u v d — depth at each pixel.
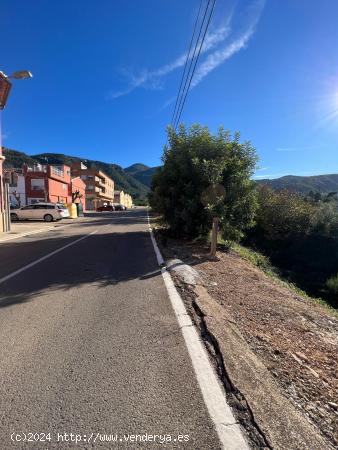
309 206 20.19
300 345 3.73
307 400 2.62
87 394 2.59
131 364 3.06
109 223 25.16
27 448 2.04
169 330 3.87
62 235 15.74
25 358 3.20
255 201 11.40
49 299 5.16
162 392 2.62
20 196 41.47
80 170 83.31
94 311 4.58
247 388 2.64
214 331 3.73
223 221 10.76
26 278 6.59
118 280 6.40
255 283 6.64
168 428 2.21
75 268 7.59
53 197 43.81
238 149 11.30
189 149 11.41
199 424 2.25
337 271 15.48
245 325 4.19
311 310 5.33
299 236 18.83
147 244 12.05
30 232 16.89
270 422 2.25
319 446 2.07
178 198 12.03
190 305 4.81
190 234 12.40
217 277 6.81
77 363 3.09
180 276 6.51
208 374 2.88
